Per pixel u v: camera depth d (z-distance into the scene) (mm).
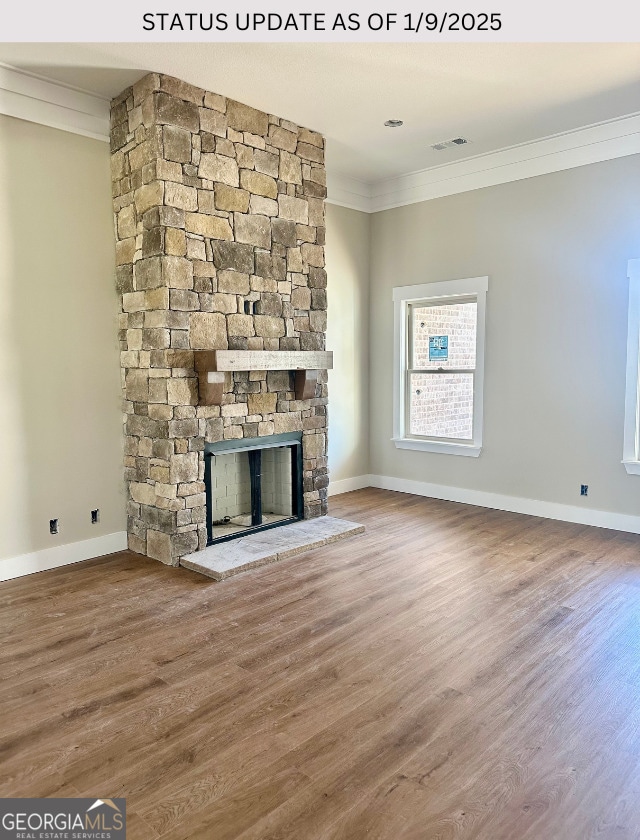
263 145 4129
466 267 5297
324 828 1690
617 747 2047
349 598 3281
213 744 2061
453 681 2453
